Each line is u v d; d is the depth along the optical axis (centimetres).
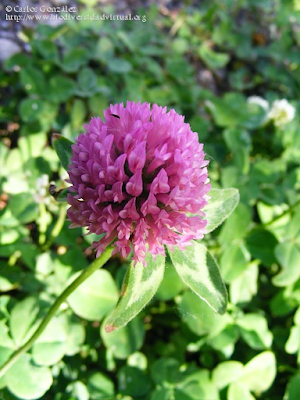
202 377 9
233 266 10
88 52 14
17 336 8
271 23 20
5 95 14
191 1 18
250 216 10
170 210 6
